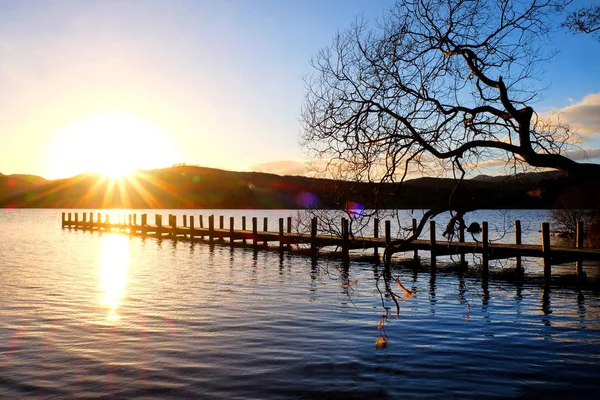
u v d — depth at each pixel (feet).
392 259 89.30
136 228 155.02
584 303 51.03
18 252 105.50
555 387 27.71
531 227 171.12
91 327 39.91
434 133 28.30
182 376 29.19
